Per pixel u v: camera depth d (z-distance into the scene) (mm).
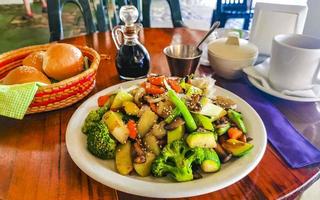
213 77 411
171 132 262
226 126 276
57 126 313
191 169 240
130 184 221
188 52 413
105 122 271
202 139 249
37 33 1453
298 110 339
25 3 1623
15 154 273
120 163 247
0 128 309
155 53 477
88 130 279
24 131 305
